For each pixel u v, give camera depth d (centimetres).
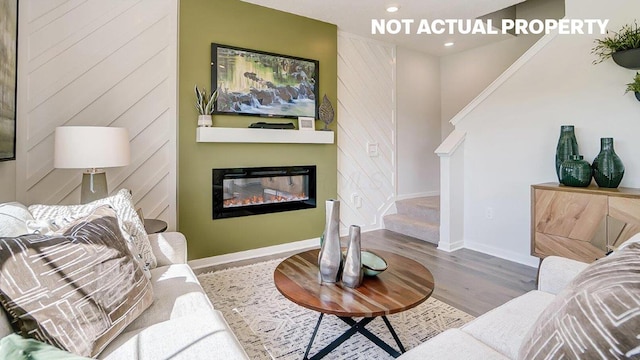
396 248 372
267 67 347
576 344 72
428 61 522
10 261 83
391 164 479
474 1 339
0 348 68
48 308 86
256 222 352
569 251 257
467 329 124
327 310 141
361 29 414
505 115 336
